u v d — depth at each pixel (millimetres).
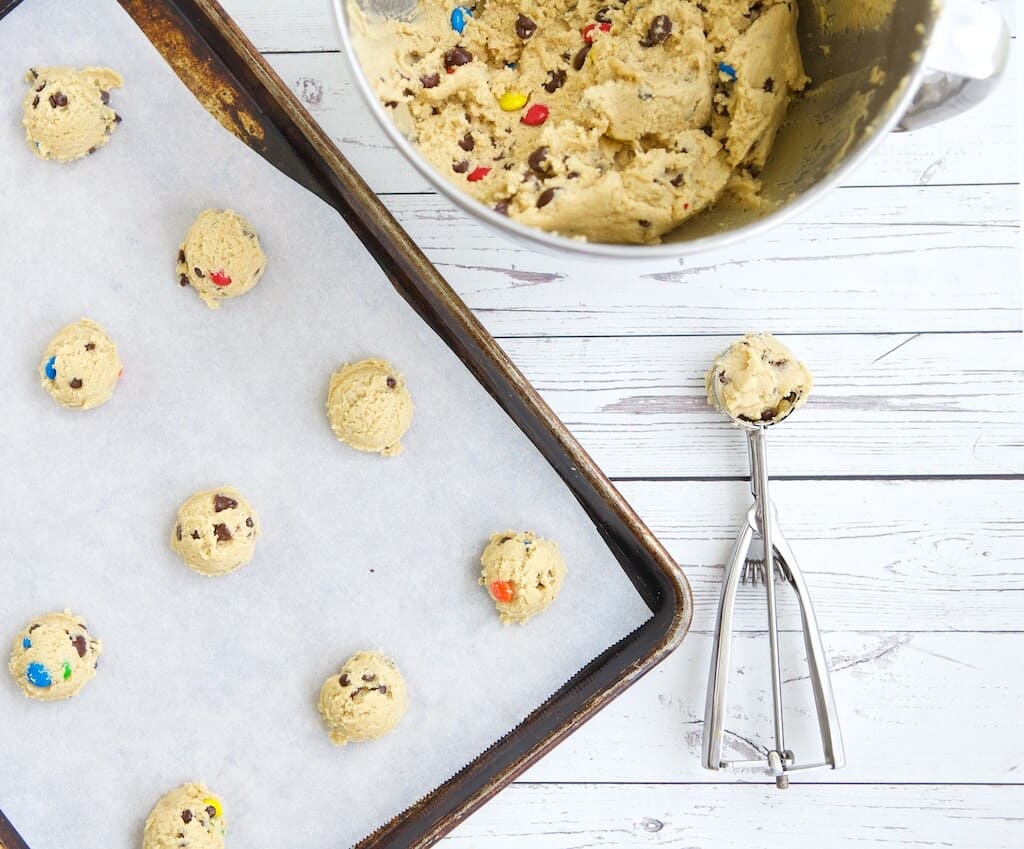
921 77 631
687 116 693
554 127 700
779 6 690
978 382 781
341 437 763
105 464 770
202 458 771
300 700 771
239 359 769
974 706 786
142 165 764
